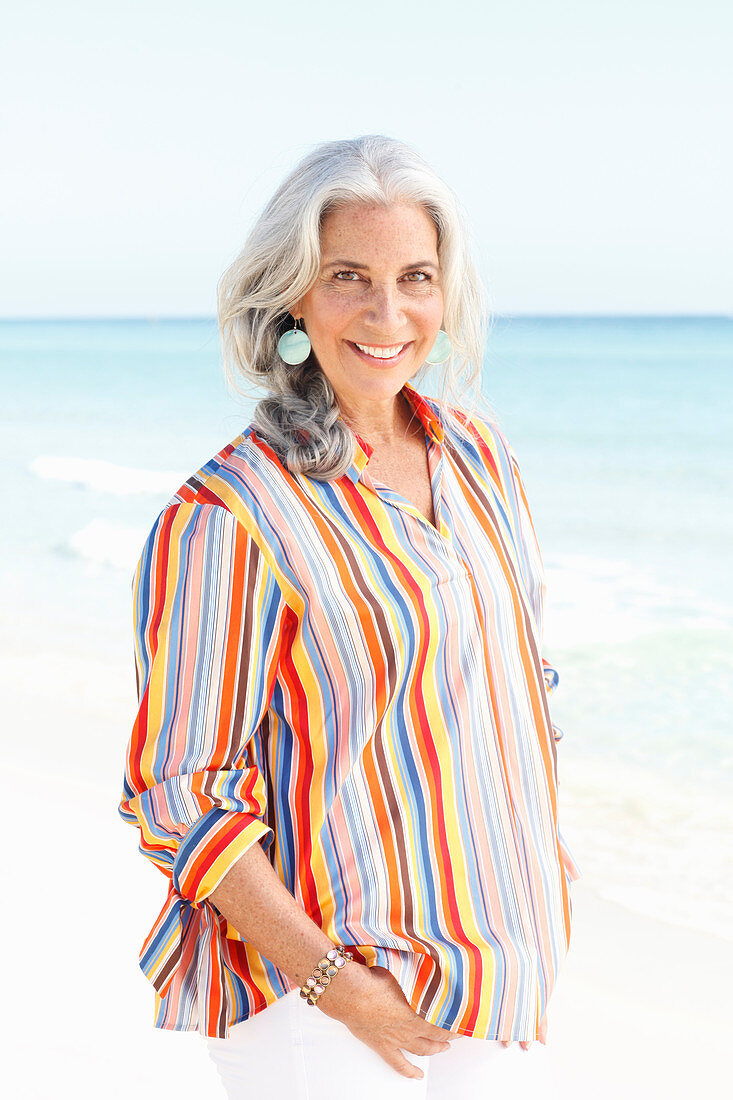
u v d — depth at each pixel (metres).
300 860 1.69
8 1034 3.22
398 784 1.69
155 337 63.50
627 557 13.64
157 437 26.59
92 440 26.28
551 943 1.79
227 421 1.91
